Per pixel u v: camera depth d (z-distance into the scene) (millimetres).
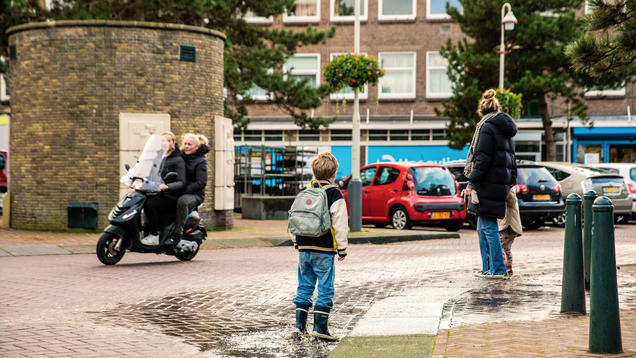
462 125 29828
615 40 9117
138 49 16516
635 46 8977
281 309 7457
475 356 4945
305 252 5996
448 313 6750
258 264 11156
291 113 26797
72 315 7109
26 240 14602
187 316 7078
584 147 34406
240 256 12383
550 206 18031
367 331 6035
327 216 5863
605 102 34031
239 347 5754
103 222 16406
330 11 35469
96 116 16375
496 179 8852
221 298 8086
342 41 35531
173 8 21000
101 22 16328
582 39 9250
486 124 8828
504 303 7246
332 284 6020
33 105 16812
